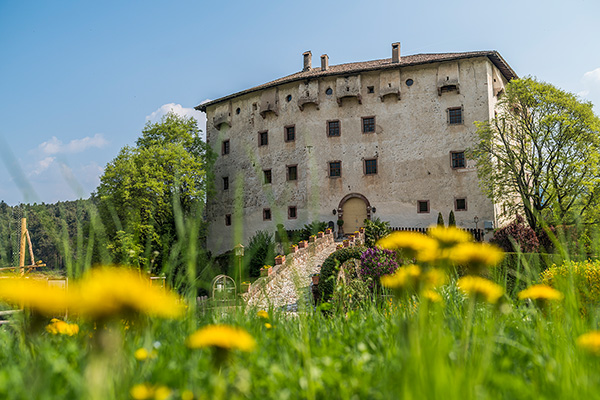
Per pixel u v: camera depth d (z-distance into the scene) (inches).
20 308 54.1
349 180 1172.5
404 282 78.9
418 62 1114.1
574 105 840.3
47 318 55.3
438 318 66.9
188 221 69.6
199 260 75.9
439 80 1107.9
